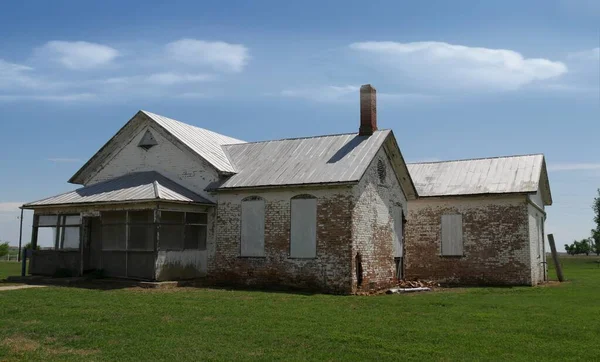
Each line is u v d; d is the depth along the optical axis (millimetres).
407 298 17422
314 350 9531
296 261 19953
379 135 22125
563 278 28719
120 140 25016
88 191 23078
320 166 20828
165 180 22797
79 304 14750
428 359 8977
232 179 21984
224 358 8938
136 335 10641
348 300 16547
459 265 25938
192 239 22031
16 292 17734
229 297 16688
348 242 19109
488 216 25578
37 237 23500
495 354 9359
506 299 17391
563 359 9078
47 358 8969
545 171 28672
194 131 25516
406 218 25359
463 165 28438
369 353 9312
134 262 20812
